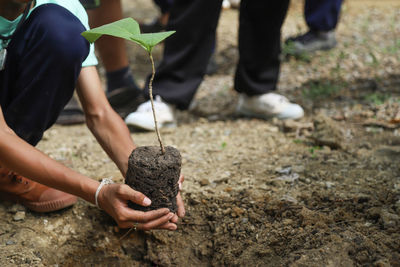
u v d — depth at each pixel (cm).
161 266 201
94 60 193
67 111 327
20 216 209
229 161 261
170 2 482
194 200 222
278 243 191
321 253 175
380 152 257
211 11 279
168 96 298
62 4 184
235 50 491
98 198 165
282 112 319
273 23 295
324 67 430
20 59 183
